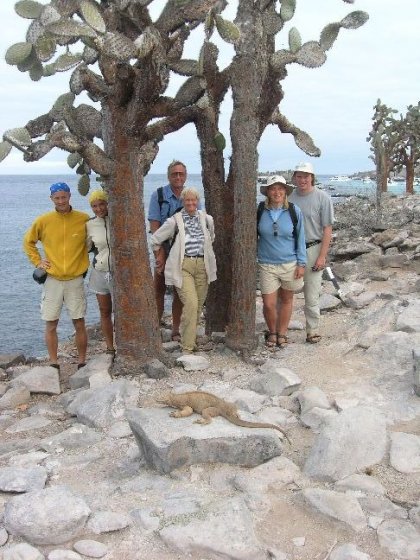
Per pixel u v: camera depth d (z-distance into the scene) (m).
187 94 6.18
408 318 6.91
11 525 3.66
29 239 6.71
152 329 6.63
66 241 6.72
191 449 4.34
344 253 12.14
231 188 7.46
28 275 18.53
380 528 3.65
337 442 4.41
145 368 6.53
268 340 7.05
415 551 3.45
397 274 10.54
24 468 4.45
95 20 5.40
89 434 5.14
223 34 5.81
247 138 6.64
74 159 7.52
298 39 6.62
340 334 7.30
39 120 6.21
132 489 4.17
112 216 6.39
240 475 4.26
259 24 6.62
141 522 3.75
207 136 7.32
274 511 3.91
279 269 6.78
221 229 7.52
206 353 7.16
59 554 3.46
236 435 4.38
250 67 6.55
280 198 6.66
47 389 6.67
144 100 5.93
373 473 4.26
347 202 22.02
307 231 6.95
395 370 5.92
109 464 4.62
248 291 6.84
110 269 6.61
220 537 3.53
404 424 4.99
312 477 4.27
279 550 3.51
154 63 5.70
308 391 5.47
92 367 6.71
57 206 6.62
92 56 6.82
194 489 4.13
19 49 5.87
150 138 6.70
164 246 7.25
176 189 7.32
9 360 8.50
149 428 4.44
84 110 7.07
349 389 5.70
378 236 12.77
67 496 3.84
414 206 18.61
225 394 5.66
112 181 6.30
